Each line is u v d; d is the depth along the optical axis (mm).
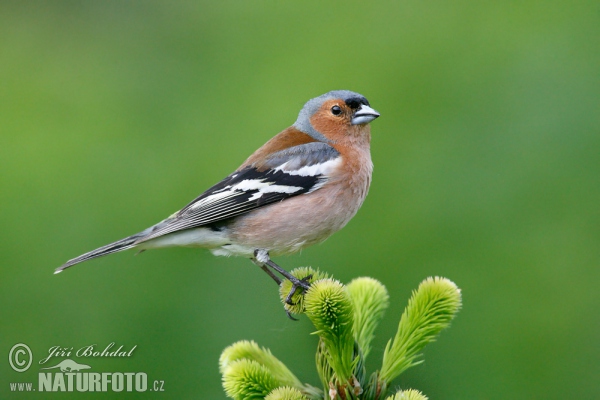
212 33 12984
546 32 11859
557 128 11016
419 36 12172
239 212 8789
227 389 5586
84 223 10891
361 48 12297
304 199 8773
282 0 13023
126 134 11828
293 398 5195
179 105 12195
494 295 10125
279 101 11914
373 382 5590
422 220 10680
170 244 9078
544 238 10344
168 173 11398
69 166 11430
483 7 12211
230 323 9938
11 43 13195
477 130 11211
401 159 11172
